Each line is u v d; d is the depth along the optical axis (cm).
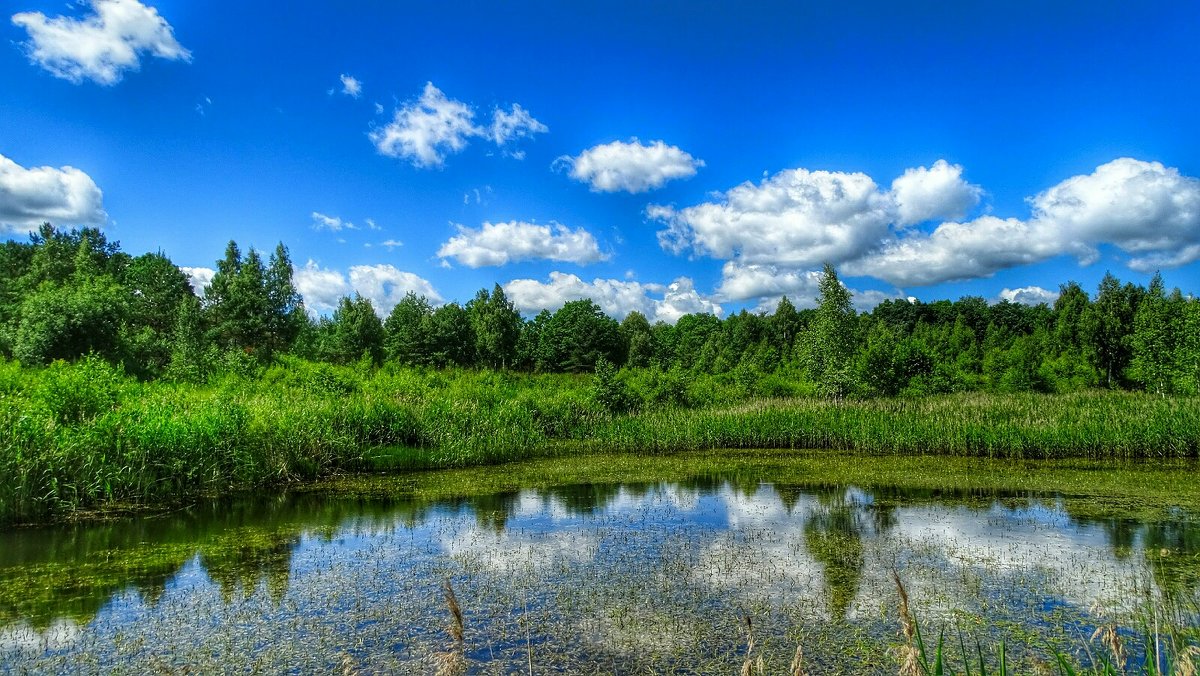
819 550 923
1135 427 1845
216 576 827
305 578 818
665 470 1700
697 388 3180
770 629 653
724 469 1716
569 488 1448
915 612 691
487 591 766
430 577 819
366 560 892
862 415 2219
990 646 607
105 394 1455
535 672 568
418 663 584
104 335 2984
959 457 1878
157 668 578
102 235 6831
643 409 2630
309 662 588
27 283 5019
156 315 5219
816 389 3067
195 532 1050
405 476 1605
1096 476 1527
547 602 730
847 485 1457
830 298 2911
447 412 2056
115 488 1247
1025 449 1862
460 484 1495
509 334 6406
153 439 1295
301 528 1076
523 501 1302
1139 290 4731
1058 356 4697
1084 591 746
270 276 4947
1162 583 770
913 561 867
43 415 1255
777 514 1162
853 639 628
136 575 831
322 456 1595
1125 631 631
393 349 5638
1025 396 2900
